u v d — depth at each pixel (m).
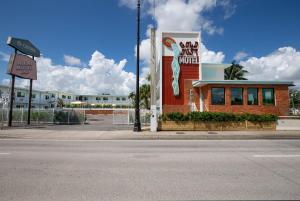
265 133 14.89
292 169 6.47
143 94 45.44
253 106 20.70
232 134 14.38
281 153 8.91
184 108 22.48
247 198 4.36
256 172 6.15
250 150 9.61
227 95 20.72
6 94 18.47
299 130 16.75
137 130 15.97
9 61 20.19
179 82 22.80
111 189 4.82
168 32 23.09
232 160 7.61
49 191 4.69
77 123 24.69
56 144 11.26
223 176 5.77
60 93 75.94
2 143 11.54
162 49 23.03
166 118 16.67
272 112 20.70
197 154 8.69
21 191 4.69
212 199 4.30
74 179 5.49
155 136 13.77
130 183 5.21
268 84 20.84
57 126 20.52
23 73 21.34
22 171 6.18
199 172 6.13
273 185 5.10
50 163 7.12
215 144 11.40
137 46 16.31
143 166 6.78
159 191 4.70
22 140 12.72
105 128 18.61
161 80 22.73
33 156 8.21
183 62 22.98
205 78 26.38
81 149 9.79
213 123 16.67
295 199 4.32
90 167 6.64
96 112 58.09
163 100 22.55
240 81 20.62
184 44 23.14
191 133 14.97
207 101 21.08
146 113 23.00
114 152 9.09
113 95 85.81
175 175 5.85
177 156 8.29
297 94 52.03
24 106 57.97
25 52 21.59
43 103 65.25
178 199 4.30
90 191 4.70
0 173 5.99
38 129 17.70
